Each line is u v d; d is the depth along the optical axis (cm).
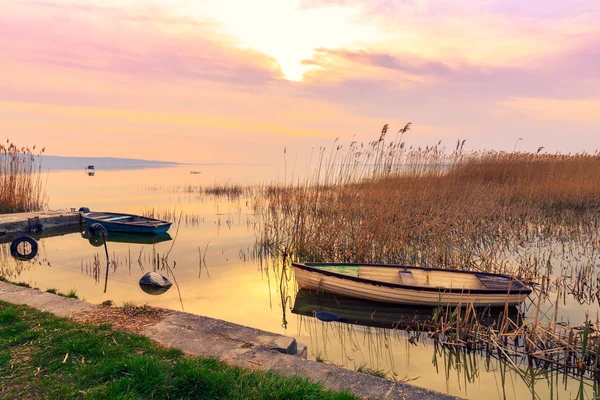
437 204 1445
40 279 1064
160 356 466
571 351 619
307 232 1316
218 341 525
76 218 1981
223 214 2258
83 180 5534
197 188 3950
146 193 3509
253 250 1441
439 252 1210
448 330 733
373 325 794
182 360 445
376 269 1009
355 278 902
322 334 748
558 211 1831
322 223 1296
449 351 673
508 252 1345
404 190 1442
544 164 2334
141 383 391
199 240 1620
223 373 413
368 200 1364
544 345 638
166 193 3497
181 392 387
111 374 412
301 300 935
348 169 1474
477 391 552
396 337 734
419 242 1276
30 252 1416
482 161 2364
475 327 688
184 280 1080
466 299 848
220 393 384
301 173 1477
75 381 403
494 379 584
